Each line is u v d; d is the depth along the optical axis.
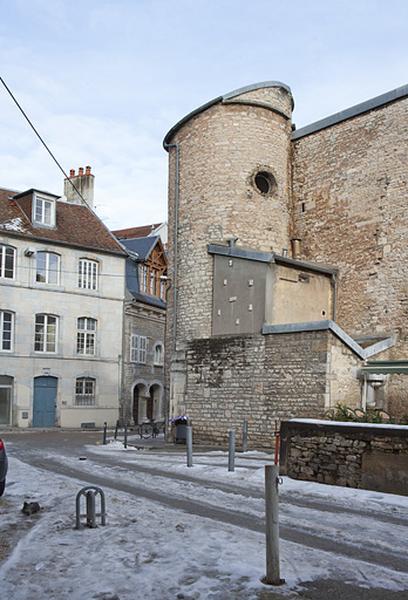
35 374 27.05
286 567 5.48
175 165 20.33
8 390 26.59
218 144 19.11
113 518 7.38
